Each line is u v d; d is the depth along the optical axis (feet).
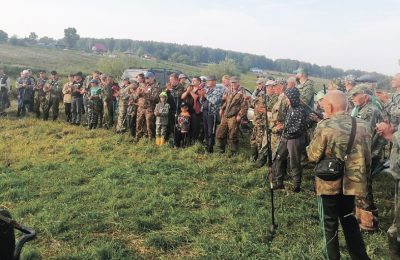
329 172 15.02
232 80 32.83
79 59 206.80
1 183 25.99
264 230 19.83
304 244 18.53
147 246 18.37
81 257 17.15
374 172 22.21
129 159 31.83
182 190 25.25
